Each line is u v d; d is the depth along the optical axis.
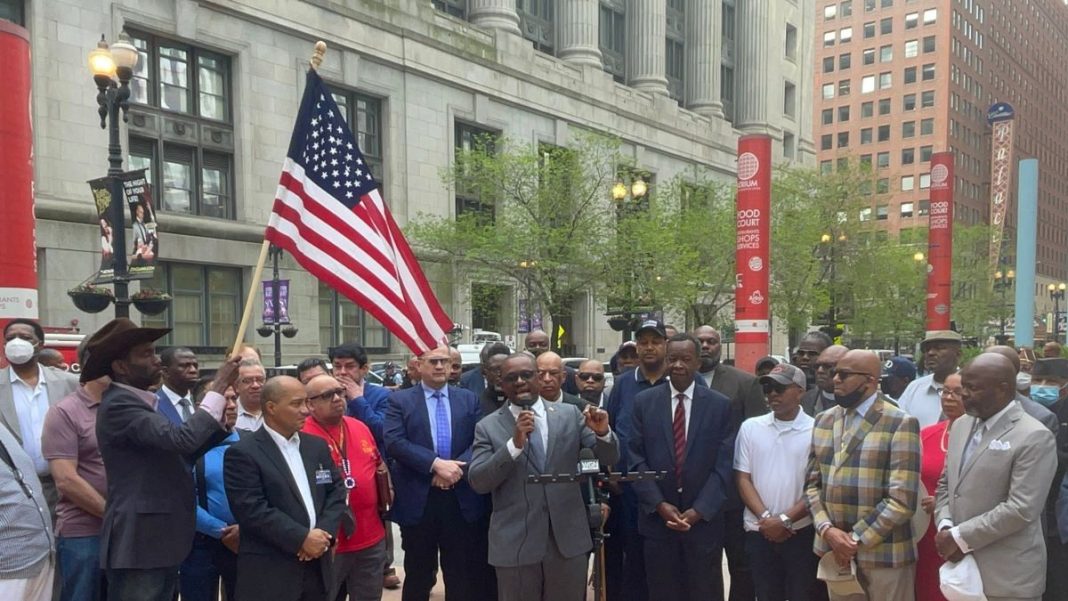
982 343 52.22
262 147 23.16
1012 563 4.08
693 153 40.34
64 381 5.54
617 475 4.83
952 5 85.31
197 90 22.00
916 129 86.94
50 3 18.33
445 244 24.62
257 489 4.39
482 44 29.67
